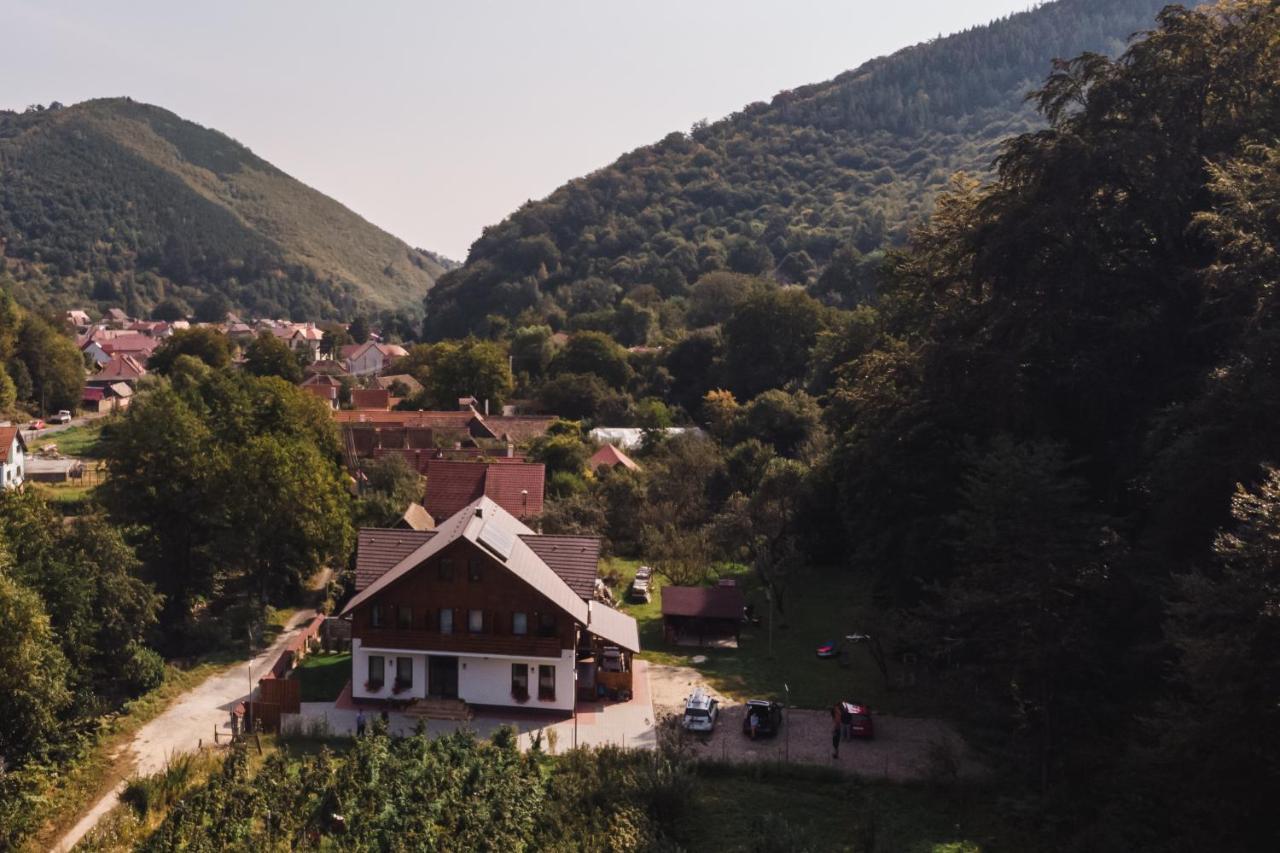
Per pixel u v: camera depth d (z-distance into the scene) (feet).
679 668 161.68
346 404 453.58
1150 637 110.42
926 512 160.66
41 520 146.10
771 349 398.01
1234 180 130.41
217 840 96.94
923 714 141.38
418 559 144.25
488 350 431.02
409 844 96.89
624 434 348.79
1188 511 111.14
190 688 149.38
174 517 182.50
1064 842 99.66
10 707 116.88
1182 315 150.00
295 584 197.47
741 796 113.70
